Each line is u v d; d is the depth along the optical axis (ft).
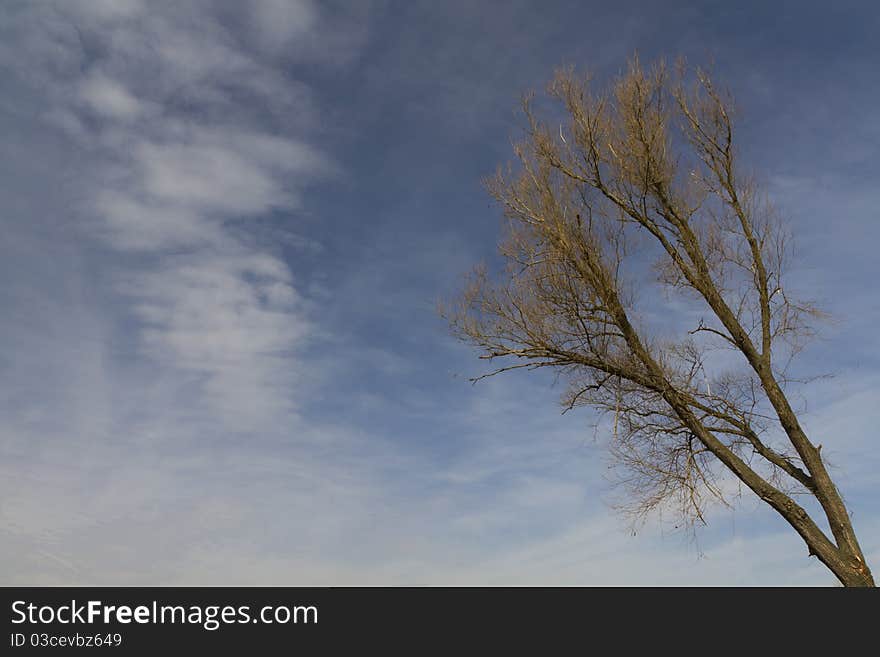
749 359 48.16
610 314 47.67
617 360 48.16
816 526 44.52
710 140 50.01
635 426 49.44
